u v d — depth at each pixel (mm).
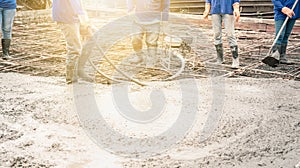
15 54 6543
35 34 8992
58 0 4492
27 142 2986
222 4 5672
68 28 4578
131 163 2684
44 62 5977
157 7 5316
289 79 5176
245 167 2648
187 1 13555
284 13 5777
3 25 6004
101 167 2627
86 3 13234
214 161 2727
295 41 8375
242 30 10211
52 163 2668
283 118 3586
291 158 2799
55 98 4051
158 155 2811
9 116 3518
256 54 6887
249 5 13164
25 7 12992
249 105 3939
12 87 4477
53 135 3115
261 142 3062
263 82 4945
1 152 2809
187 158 2766
